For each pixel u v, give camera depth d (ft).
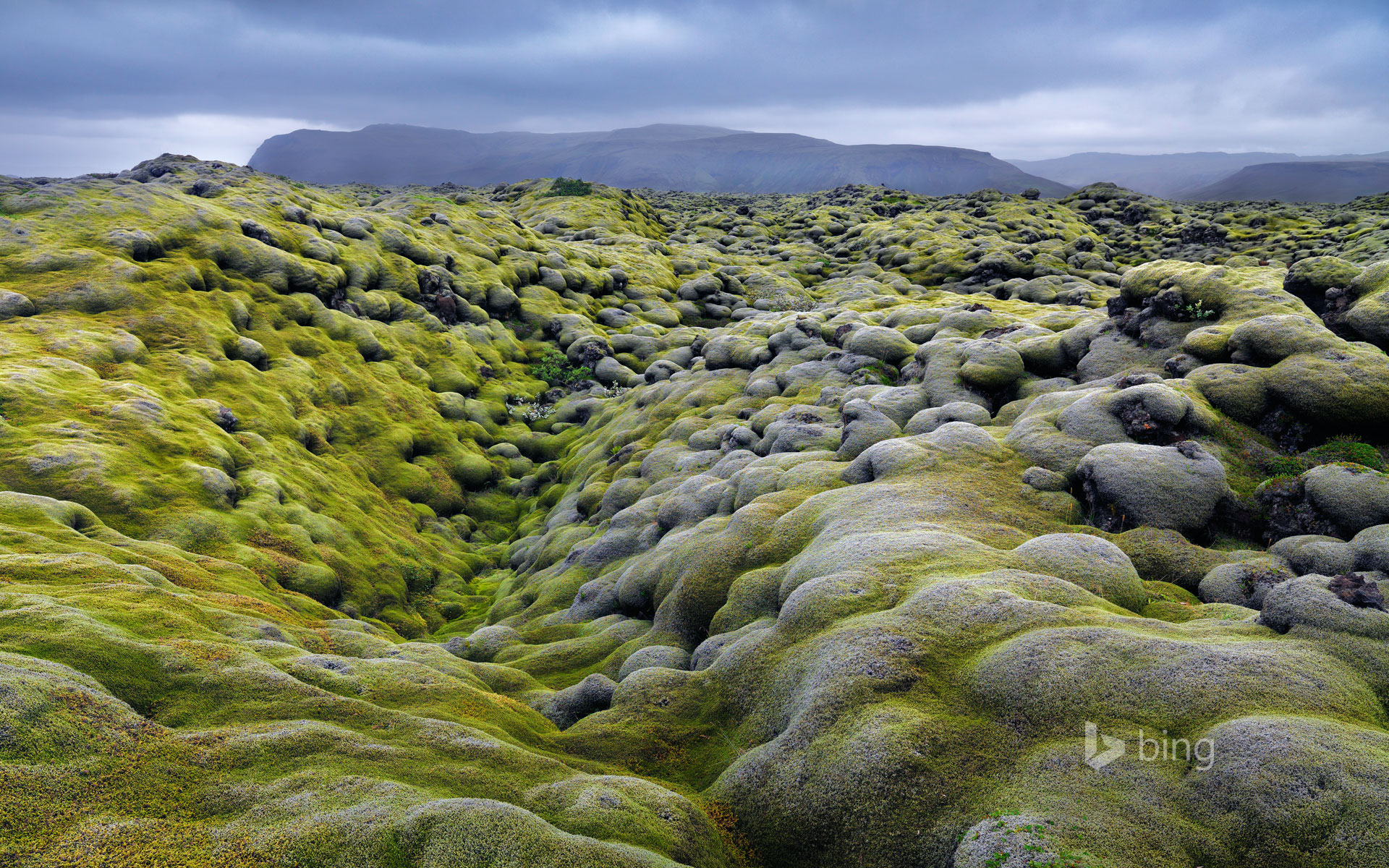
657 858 58.44
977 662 77.97
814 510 142.10
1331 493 110.11
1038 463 143.64
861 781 67.92
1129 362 179.93
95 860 48.96
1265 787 53.78
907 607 90.17
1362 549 94.32
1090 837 54.03
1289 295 169.89
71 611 83.61
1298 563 99.91
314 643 114.73
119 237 306.76
